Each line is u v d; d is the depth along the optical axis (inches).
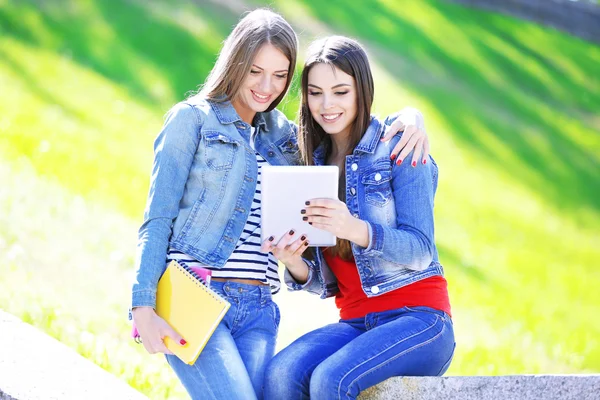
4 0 669.3
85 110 524.4
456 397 163.3
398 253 171.9
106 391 180.9
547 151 808.9
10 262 293.4
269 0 858.1
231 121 184.9
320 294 193.3
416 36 940.6
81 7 705.0
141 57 655.8
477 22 1067.3
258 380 176.7
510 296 488.1
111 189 412.8
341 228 169.8
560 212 700.7
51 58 597.3
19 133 442.3
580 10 1181.7
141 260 169.6
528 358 384.5
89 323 267.3
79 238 337.7
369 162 185.6
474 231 590.9
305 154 193.9
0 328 201.8
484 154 745.6
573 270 580.4
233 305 178.2
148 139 516.7
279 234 176.9
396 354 167.3
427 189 180.9
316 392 164.1
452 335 177.2
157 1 766.5
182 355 163.6
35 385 175.0
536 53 1062.4
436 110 779.4
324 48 188.1
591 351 427.8
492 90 912.9
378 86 763.4
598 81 1063.6
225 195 180.2
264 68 186.5
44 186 380.5
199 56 690.2
